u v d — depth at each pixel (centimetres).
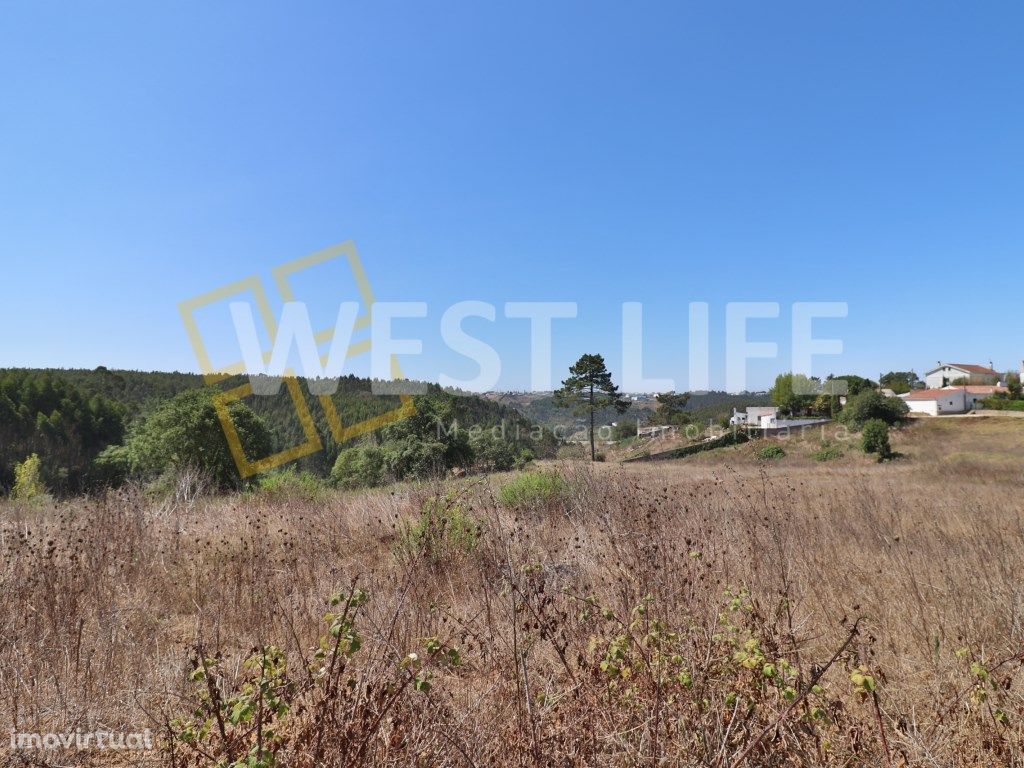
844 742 200
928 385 6562
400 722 199
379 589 408
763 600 350
